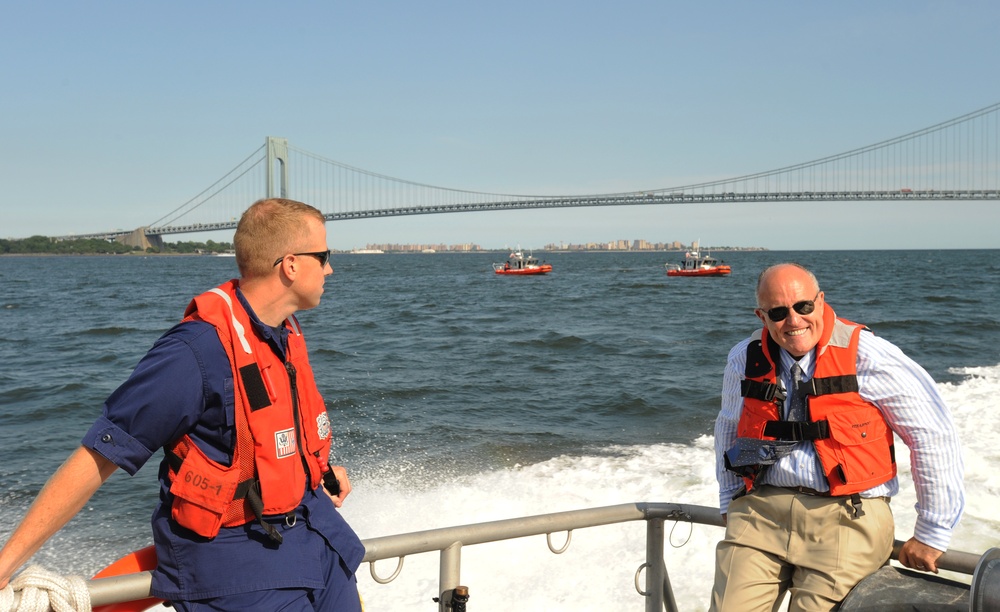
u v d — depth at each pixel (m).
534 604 4.20
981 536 5.22
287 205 1.74
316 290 1.76
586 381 15.66
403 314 36.97
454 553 2.05
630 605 4.14
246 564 1.59
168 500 1.62
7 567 1.44
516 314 36.44
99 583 1.58
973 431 8.24
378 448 9.67
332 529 1.77
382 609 4.26
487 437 10.28
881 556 2.12
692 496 6.80
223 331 1.61
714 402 12.91
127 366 19.55
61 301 47.72
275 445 1.62
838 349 2.10
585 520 2.23
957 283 59.75
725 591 2.19
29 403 13.88
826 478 2.10
